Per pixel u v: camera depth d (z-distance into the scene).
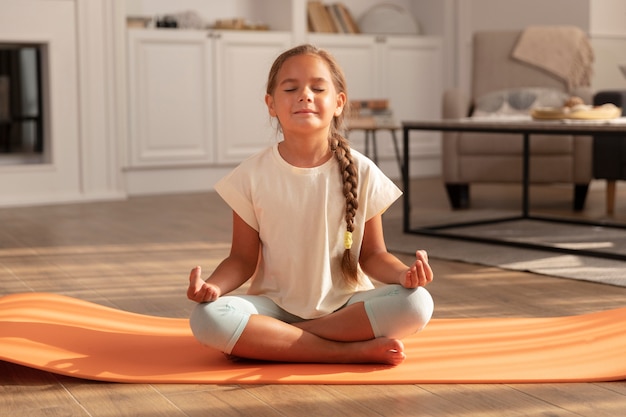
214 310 1.82
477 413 1.60
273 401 1.67
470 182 4.91
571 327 2.16
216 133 5.96
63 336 2.04
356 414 1.60
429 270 1.80
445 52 6.90
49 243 3.87
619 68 5.97
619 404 1.65
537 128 3.49
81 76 5.48
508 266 3.20
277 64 1.94
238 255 1.98
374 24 6.77
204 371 1.83
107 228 4.32
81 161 5.52
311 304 1.92
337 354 1.86
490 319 2.29
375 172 1.96
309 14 6.48
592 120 3.64
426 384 1.76
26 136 5.47
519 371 1.82
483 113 5.04
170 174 5.89
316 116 1.88
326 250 1.91
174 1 6.21
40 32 5.34
